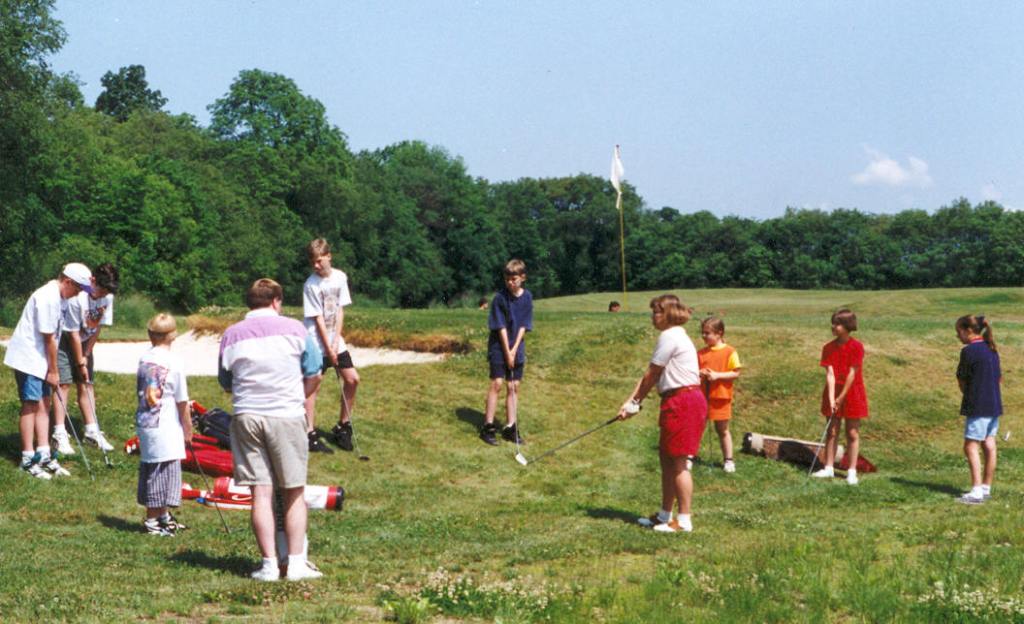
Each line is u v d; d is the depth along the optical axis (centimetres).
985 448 1066
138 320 3164
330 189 7388
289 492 633
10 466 926
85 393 1033
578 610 544
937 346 1798
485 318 1950
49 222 4856
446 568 669
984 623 540
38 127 4216
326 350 1121
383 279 8625
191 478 980
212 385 1354
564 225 10962
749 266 10719
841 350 1172
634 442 1291
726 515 933
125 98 10944
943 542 776
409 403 1346
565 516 925
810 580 623
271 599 562
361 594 590
